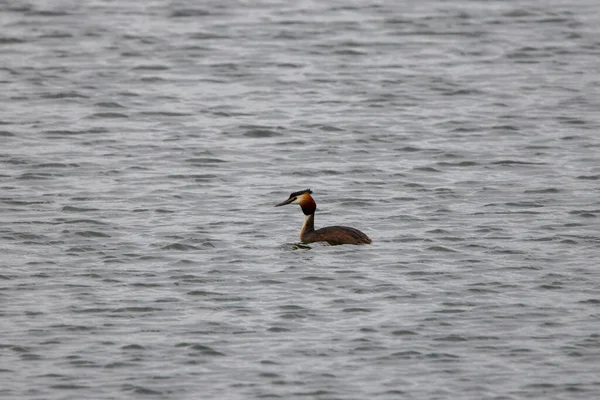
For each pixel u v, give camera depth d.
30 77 40.09
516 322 21.16
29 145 33.19
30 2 49.41
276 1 50.56
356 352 20.02
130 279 23.20
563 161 31.75
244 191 29.39
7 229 26.19
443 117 36.25
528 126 35.19
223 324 21.11
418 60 42.56
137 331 20.81
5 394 18.52
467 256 24.42
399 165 31.61
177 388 18.78
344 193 29.12
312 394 18.59
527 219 26.91
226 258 24.34
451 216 27.19
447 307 21.80
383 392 18.66
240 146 33.53
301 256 24.42
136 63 42.00
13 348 20.08
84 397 18.48
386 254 24.56
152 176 30.59
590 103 37.47
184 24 46.91
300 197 25.31
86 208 27.83
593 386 18.81
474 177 30.45
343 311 21.66
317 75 40.91
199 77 40.66
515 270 23.62
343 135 34.53
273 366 19.53
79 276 23.39
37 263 24.11
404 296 22.31
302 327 21.00
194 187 29.69
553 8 49.25
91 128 35.03
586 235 25.72
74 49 43.44
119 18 47.59
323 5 49.91
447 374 19.25
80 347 20.17
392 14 48.38
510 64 42.03
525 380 19.02
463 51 43.53
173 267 23.86
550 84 39.66
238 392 18.67
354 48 43.91
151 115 36.53
